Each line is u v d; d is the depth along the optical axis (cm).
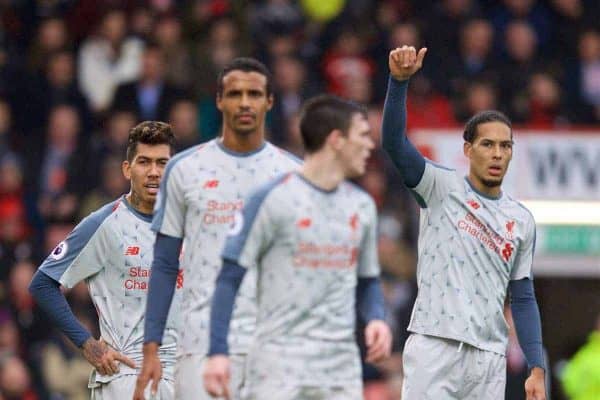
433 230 3559
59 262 3631
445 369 3506
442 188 3556
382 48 6925
